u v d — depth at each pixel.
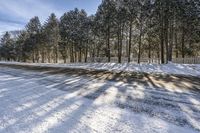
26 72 19.30
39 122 5.46
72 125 5.19
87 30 52.88
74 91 9.22
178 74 15.98
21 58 83.81
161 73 16.75
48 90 9.64
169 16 31.20
